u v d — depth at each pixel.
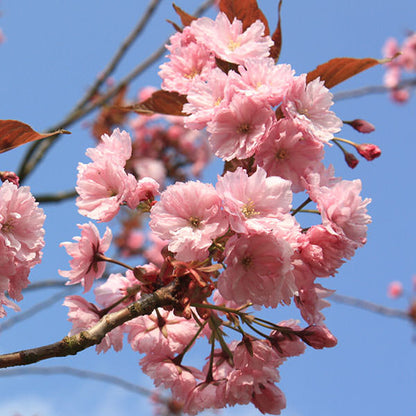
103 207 1.32
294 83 1.33
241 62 1.37
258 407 1.35
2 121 1.29
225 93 1.32
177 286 1.29
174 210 1.29
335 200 1.31
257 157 1.33
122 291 1.38
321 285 1.33
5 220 1.28
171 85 1.39
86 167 1.33
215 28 1.38
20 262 1.30
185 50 1.39
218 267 1.29
